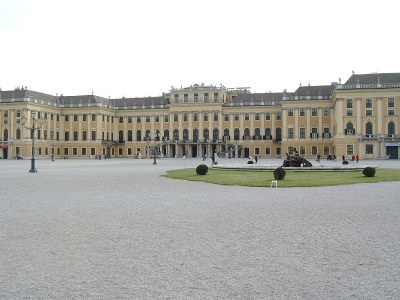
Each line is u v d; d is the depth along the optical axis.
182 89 125.62
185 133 125.31
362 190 24.45
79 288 8.07
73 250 10.73
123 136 132.25
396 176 35.38
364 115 95.00
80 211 16.80
